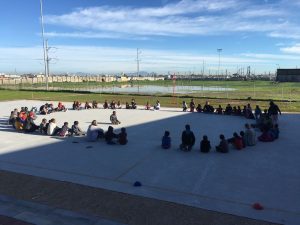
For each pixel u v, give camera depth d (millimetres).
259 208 8766
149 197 9508
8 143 16516
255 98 43562
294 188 10328
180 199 9391
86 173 11695
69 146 15836
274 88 74812
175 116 26406
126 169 12195
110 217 8180
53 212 8445
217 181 10930
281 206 8977
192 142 14750
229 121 23734
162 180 11008
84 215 8289
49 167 12383
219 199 9430
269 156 14070
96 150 15031
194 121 23703
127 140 16672
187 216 8266
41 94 49969
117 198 9406
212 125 21891
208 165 12727
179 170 12086
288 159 13594
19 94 49844
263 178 11250
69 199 9305
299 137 18141
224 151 14531
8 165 12609
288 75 126688
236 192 9969
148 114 27625
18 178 11086
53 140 17219
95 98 43375
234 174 11656
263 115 20844
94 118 25094
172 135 18406
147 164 12836
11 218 8102
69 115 26766
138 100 40625
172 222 7914
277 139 17609
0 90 59031
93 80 145875
